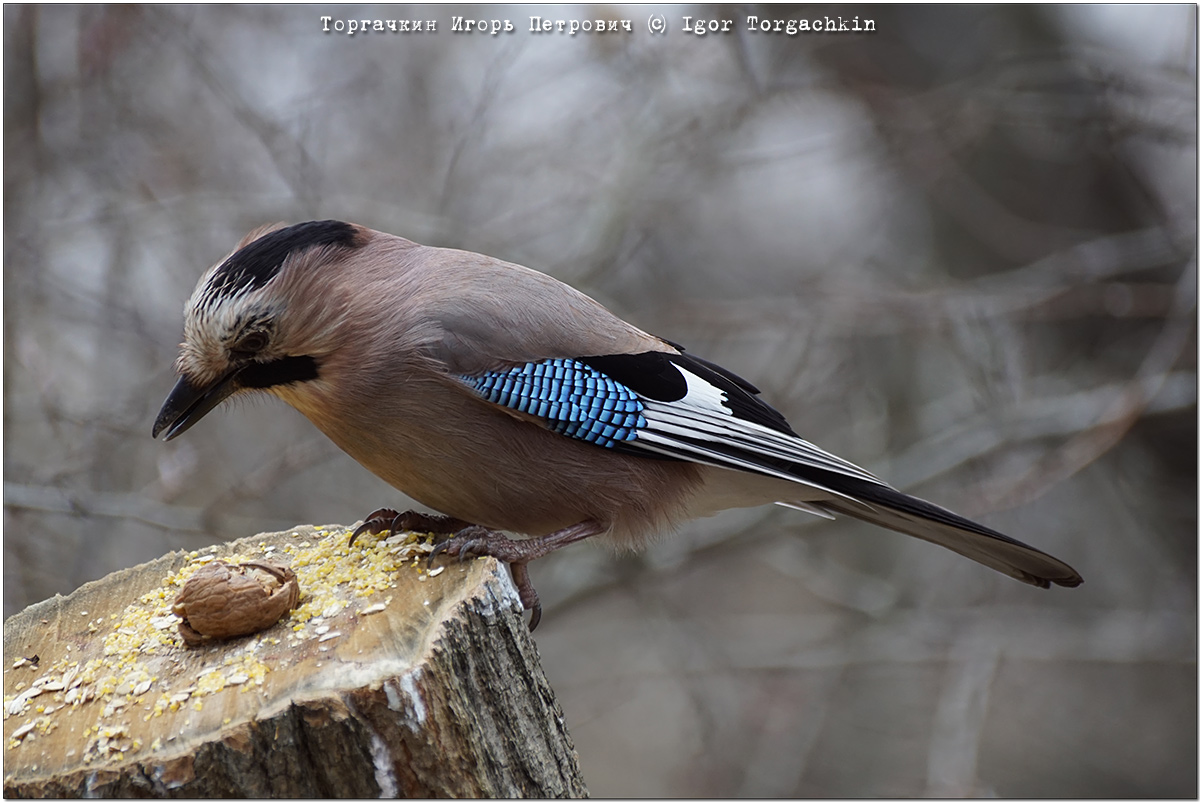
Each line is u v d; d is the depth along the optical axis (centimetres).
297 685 373
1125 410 946
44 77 1070
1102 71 1115
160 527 915
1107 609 1208
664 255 1240
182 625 418
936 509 545
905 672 1195
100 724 374
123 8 1065
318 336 487
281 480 975
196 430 1004
